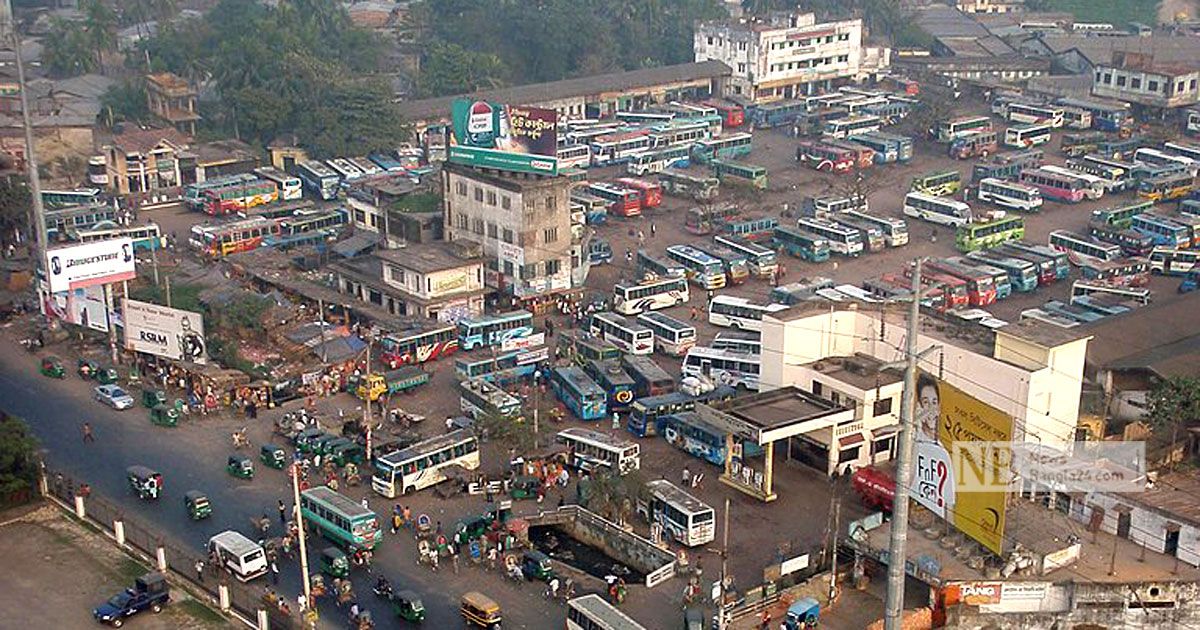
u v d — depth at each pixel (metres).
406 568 66.19
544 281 108.19
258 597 62.66
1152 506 65.25
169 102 173.12
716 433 78.25
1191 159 155.12
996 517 57.34
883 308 82.31
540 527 71.62
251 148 159.12
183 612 61.94
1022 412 72.25
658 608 62.28
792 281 116.88
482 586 64.50
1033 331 74.75
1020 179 148.88
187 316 90.50
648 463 79.31
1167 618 61.16
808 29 196.25
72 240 119.94
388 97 160.62
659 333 98.62
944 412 59.47
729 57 196.50
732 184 144.38
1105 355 86.75
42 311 103.62
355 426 82.31
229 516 71.75
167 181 149.25
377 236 123.62
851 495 74.31
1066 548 62.34
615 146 159.62
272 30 183.88
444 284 102.75
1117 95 182.75
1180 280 118.19
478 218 110.44
